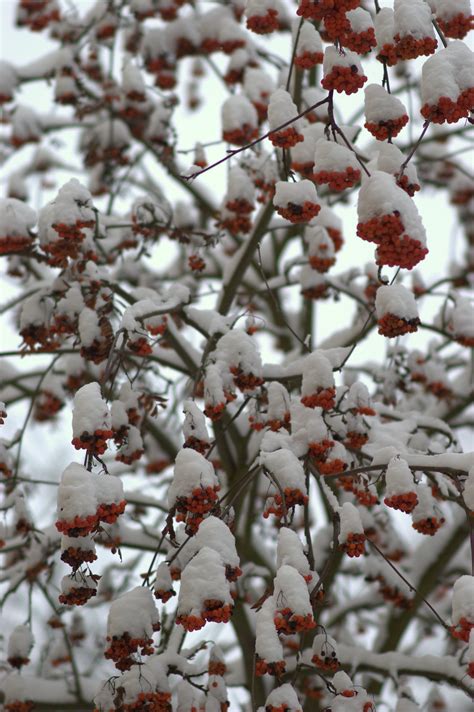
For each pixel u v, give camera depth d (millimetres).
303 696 7785
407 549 8898
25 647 7211
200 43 9445
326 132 4992
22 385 9422
